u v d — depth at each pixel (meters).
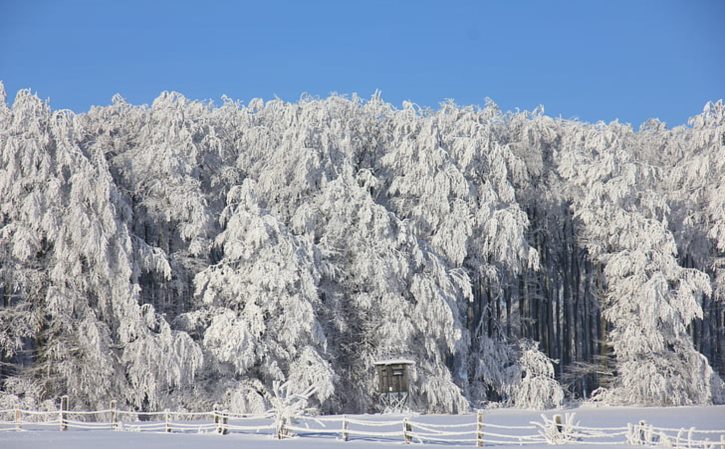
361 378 52.06
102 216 47.12
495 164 56.81
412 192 55.28
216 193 56.00
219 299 50.25
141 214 52.50
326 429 34.16
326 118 56.12
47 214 46.12
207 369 48.81
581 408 54.41
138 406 47.50
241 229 49.44
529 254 55.09
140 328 46.84
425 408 51.28
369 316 52.75
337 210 52.19
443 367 52.03
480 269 55.72
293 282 48.50
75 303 47.03
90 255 46.94
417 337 52.94
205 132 56.16
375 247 51.81
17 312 47.19
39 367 46.69
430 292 51.72
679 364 55.62
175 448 26.20
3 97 50.97
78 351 46.91
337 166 55.28
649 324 54.66
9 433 33.59
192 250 50.88
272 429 36.06
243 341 46.94
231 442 29.12
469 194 55.22
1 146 47.31
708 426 37.62
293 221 51.88
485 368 55.00
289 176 54.69
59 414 39.84
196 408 47.53
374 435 32.56
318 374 47.28
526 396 54.50
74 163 47.50
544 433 30.62
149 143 53.47
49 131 48.34
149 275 53.53
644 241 56.47
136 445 27.31
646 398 54.69
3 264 47.16
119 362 47.56
